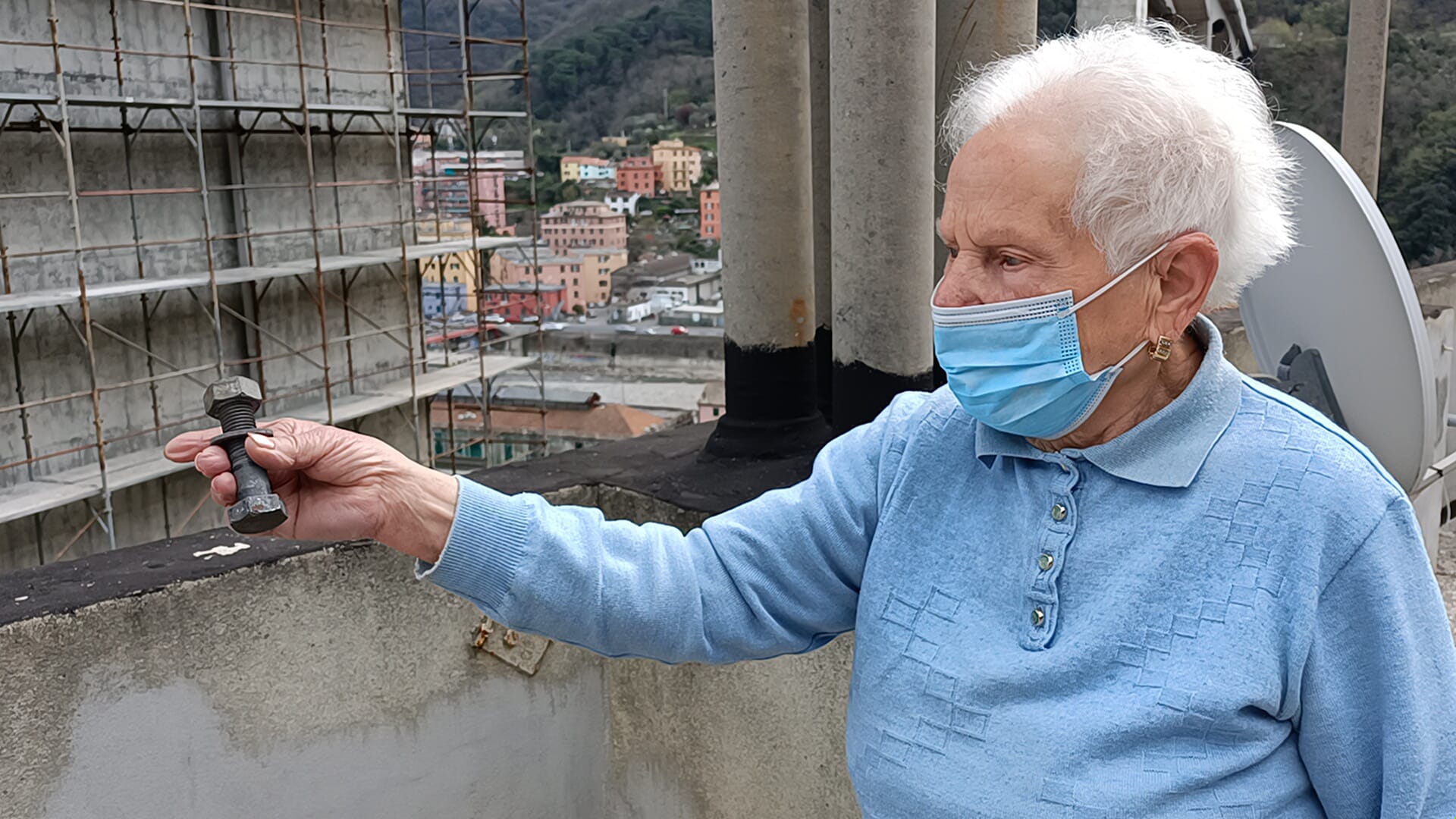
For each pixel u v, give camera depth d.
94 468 10.63
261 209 12.52
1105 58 0.87
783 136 2.72
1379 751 0.85
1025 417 0.91
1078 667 0.87
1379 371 1.79
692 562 1.05
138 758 1.91
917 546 0.98
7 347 10.12
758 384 2.75
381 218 14.13
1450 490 3.45
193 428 11.91
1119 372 0.89
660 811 2.42
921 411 1.04
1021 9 2.75
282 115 11.84
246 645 1.99
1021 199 0.87
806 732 2.15
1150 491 0.88
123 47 10.95
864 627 1.00
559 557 1.00
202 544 2.10
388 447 0.99
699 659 1.06
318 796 2.10
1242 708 0.84
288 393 13.02
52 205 10.37
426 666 2.19
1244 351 3.32
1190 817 0.84
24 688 1.79
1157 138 0.84
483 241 14.85
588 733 2.44
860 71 2.49
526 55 14.09
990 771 0.89
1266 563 0.84
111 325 11.02
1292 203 1.49
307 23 12.93
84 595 1.87
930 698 0.93
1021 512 0.93
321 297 11.55
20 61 10.00
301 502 0.98
